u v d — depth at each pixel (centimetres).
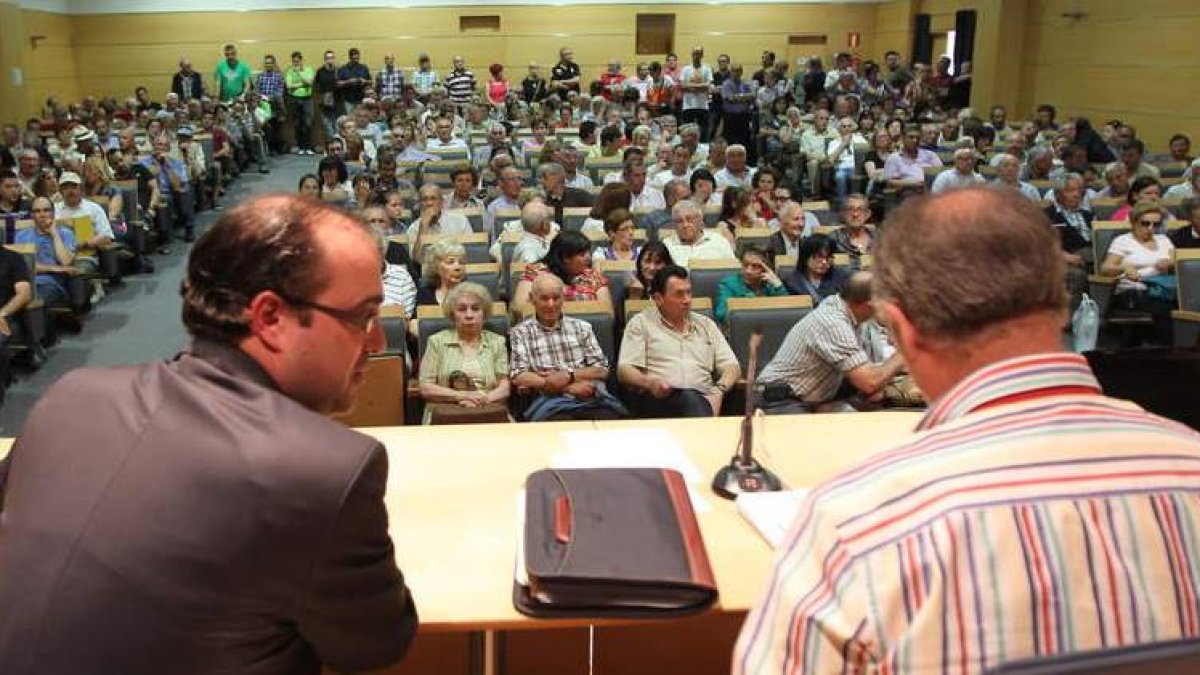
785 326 387
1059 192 642
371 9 1551
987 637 64
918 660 65
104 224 623
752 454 181
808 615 71
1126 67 1097
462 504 160
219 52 1543
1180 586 67
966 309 75
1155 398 156
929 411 79
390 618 101
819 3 1625
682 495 150
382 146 895
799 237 527
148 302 622
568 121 1131
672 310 358
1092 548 66
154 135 906
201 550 87
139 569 86
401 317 372
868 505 72
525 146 953
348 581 93
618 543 133
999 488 69
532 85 1407
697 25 1617
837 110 1119
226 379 98
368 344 107
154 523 87
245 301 98
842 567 70
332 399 107
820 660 70
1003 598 65
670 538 136
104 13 1516
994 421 73
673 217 529
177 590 86
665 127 1010
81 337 549
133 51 1534
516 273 460
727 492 162
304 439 92
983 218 76
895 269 80
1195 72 990
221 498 88
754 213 604
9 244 534
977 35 1336
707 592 127
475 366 353
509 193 641
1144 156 933
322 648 96
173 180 802
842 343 314
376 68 1571
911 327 79
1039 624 64
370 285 104
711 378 370
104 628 86
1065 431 71
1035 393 74
